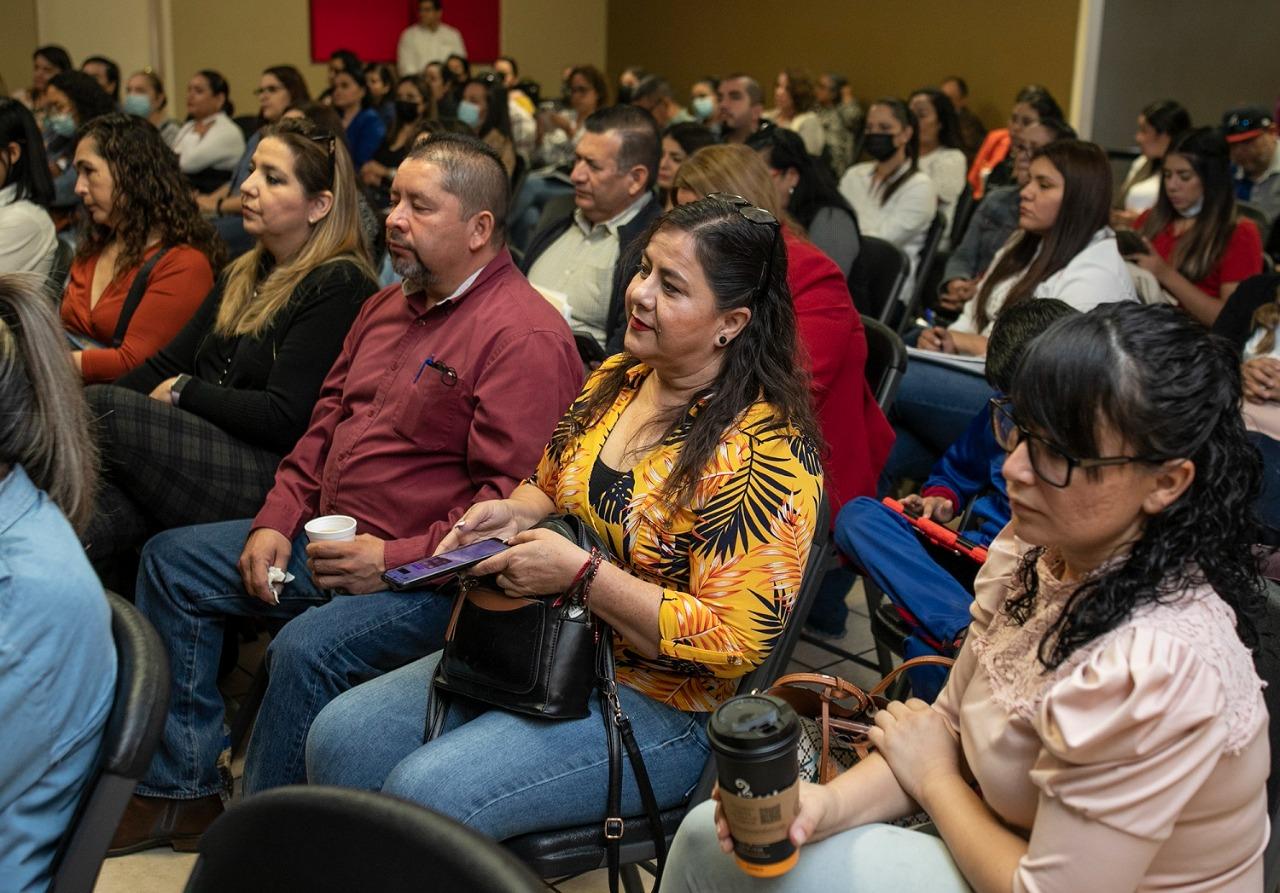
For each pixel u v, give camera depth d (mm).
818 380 2381
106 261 3084
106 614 1131
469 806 1455
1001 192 4453
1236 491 1074
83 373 2855
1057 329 1067
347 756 1627
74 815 1111
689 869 1317
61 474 1182
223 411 2398
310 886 948
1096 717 1033
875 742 1317
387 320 2240
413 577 1521
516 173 6215
